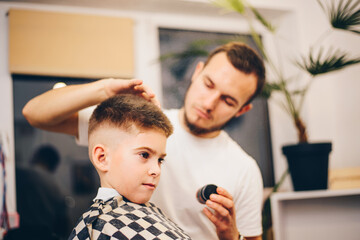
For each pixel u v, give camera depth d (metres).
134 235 0.59
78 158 1.68
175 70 1.92
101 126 0.70
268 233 1.57
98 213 0.63
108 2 1.74
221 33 2.04
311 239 1.57
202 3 1.81
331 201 1.61
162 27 1.92
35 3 1.68
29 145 1.62
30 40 1.61
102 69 1.71
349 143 1.86
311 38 1.97
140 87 0.83
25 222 1.56
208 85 0.96
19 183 1.58
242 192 1.01
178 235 0.62
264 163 2.00
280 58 2.08
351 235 1.61
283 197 1.46
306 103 1.92
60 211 1.62
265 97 1.67
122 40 1.75
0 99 1.58
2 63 1.60
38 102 0.87
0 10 1.62
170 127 0.73
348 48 1.85
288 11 2.01
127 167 0.66
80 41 1.68
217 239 0.98
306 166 1.52
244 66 0.95
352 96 1.83
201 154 1.01
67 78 1.71
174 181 0.97
